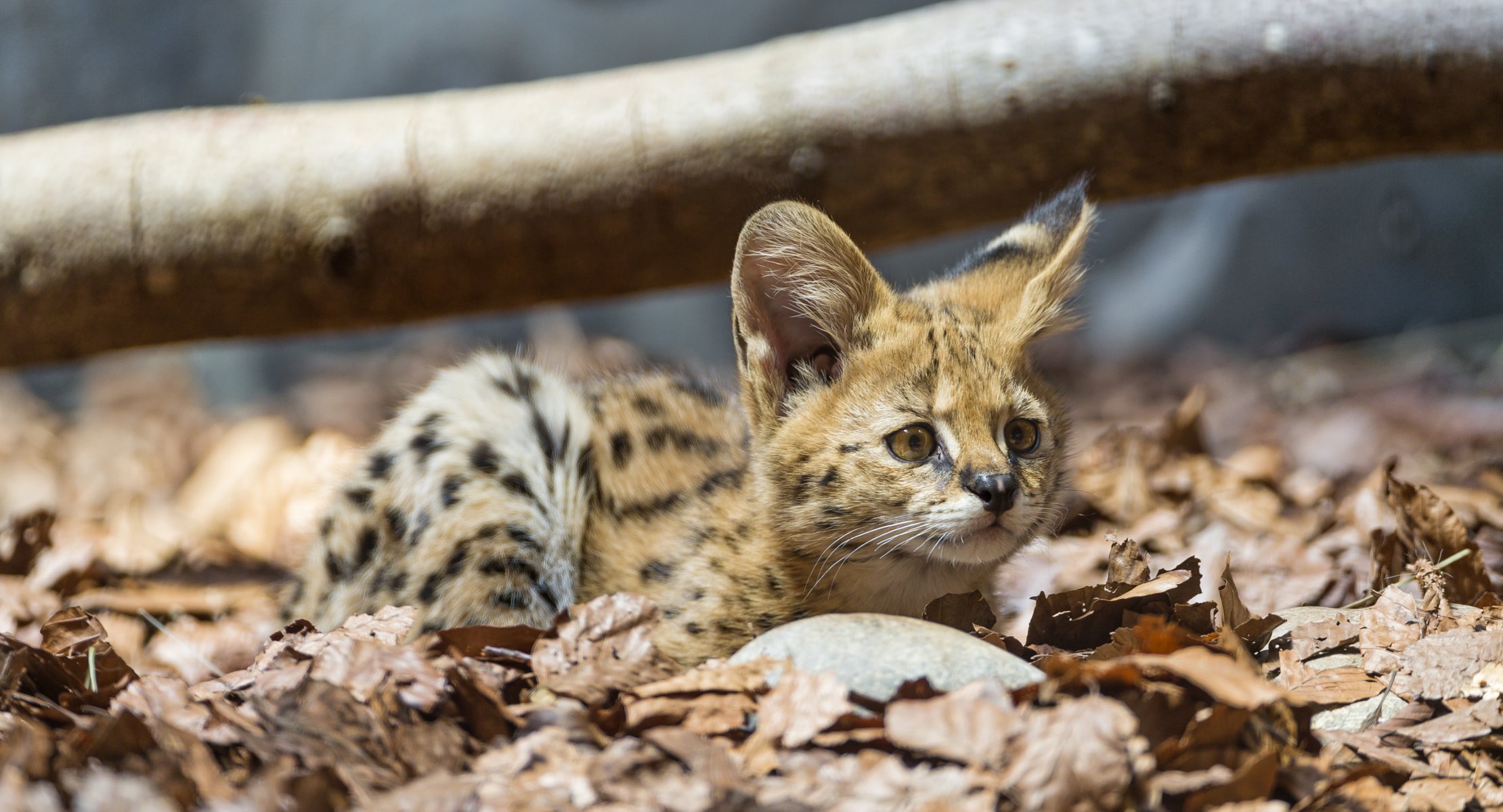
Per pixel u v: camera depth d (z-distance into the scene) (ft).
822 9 69.41
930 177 29.63
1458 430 41.16
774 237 20.52
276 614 25.23
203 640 26.03
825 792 13.23
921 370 20.24
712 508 21.62
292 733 14.20
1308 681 16.94
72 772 13.62
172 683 15.64
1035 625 18.51
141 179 30.42
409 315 31.71
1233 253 62.39
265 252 30.40
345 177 30.17
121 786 12.51
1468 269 57.98
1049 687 14.58
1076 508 31.32
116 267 30.53
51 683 16.56
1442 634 17.24
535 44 68.03
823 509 20.13
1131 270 68.95
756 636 20.12
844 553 20.29
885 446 19.93
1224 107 27.86
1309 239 60.59
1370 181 59.31
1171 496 32.81
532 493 21.62
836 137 29.45
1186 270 64.85
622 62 68.74
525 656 17.11
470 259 30.76
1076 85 28.40
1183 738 14.05
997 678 15.15
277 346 68.39
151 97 65.05
